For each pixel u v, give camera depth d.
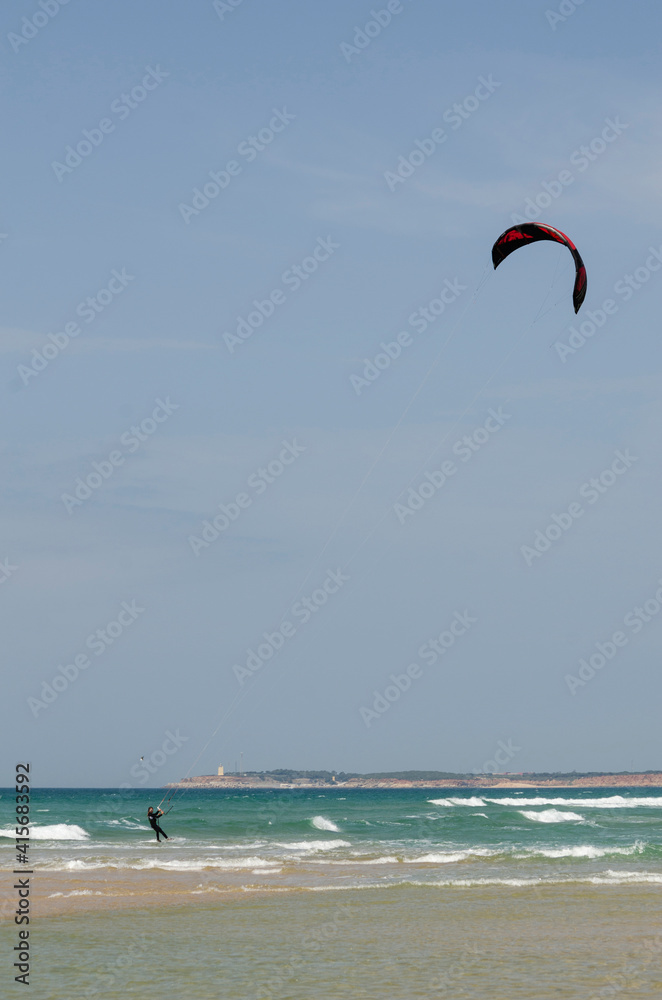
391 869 31.23
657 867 32.41
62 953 16.88
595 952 16.73
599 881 27.70
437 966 15.55
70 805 107.06
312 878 28.39
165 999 13.36
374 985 14.18
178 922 20.27
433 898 24.06
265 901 23.52
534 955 16.47
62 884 26.67
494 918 20.77
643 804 108.56
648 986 14.02
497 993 13.59
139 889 25.61
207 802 118.94
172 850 39.28
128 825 57.94
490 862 34.12
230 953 16.81
